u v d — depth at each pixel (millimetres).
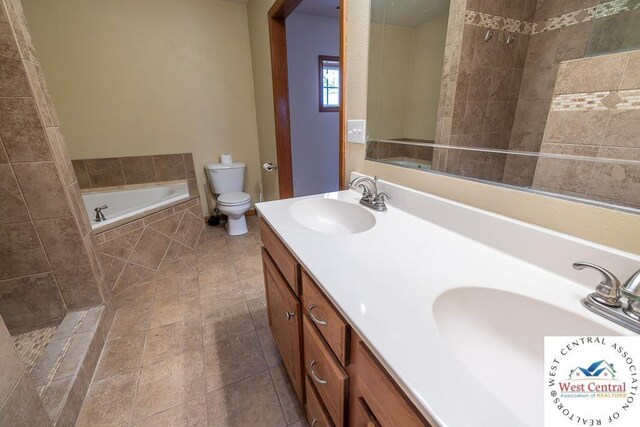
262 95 2820
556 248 689
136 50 2570
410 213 1144
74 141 2559
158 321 1739
